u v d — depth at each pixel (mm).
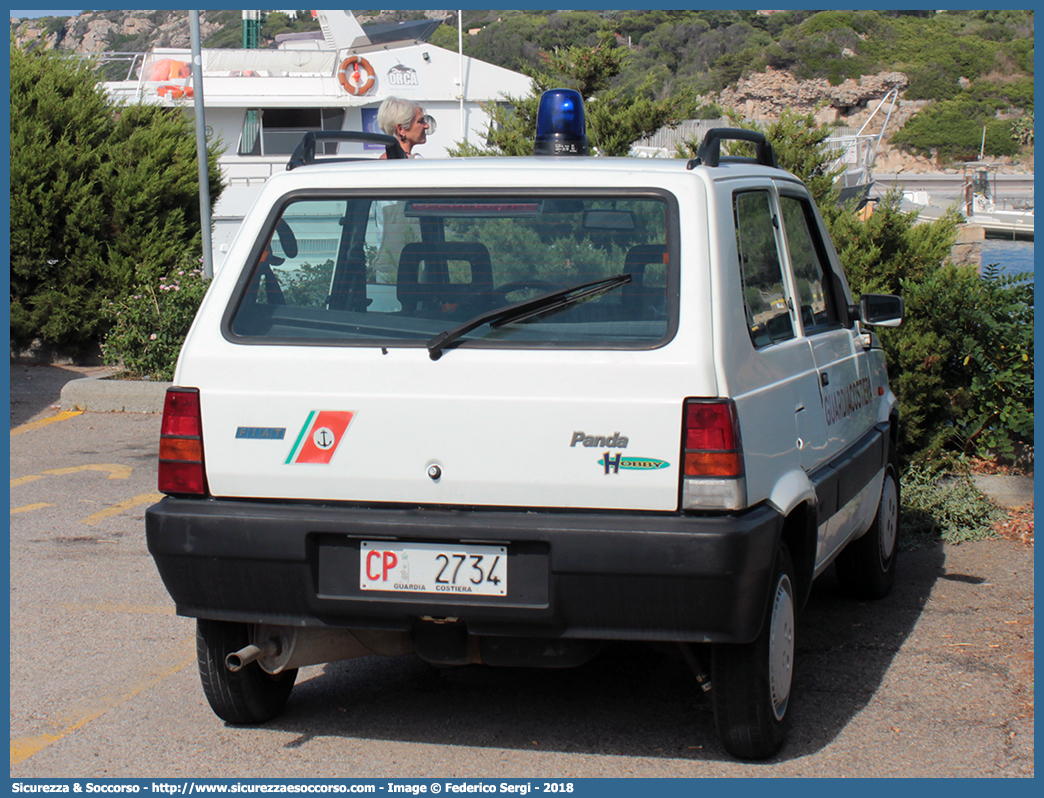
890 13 134750
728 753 3553
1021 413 7285
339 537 3240
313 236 3461
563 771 3471
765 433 3324
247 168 22734
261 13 29750
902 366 7332
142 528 6652
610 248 3279
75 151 12281
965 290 7301
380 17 98875
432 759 3566
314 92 23047
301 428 3271
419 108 6652
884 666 4430
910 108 121125
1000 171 112125
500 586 3148
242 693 3697
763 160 4387
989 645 4660
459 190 3404
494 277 3338
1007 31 130125
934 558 6125
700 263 3199
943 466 7414
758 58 122500
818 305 4512
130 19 151125
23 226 12016
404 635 3680
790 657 3648
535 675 4367
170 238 12641
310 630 3625
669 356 3094
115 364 12531
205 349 3359
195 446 3330
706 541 2986
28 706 4023
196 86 11766
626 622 3109
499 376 3162
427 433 3193
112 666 4438
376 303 3377
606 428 3094
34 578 5645
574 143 4539
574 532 3061
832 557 4348
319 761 3555
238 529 3248
